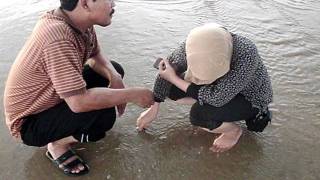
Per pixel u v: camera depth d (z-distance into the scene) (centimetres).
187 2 464
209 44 221
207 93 243
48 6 464
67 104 235
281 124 294
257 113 262
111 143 284
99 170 265
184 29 411
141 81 338
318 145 278
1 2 473
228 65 225
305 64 357
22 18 440
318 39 392
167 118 303
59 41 211
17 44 396
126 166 268
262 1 464
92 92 229
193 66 226
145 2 466
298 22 421
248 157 271
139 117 293
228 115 255
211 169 264
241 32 405
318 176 257
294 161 267
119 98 240
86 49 241
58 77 215
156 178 261
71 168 261
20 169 268
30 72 224
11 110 244
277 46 382
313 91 325
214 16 434
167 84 265
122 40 394
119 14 438
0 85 339
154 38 397
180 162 270
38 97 235
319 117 300
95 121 245
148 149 279
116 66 288
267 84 255
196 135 288
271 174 259
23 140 256
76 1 213
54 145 265
